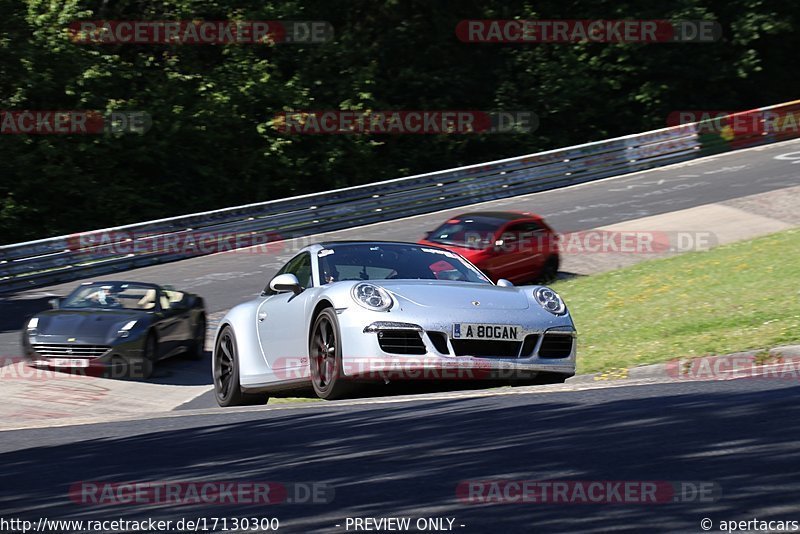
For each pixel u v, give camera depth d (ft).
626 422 69.82
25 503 58.23
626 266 253.65
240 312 114.83
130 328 164.86
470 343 91.45
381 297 92.73
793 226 287.69
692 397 79.61
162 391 156.15
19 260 265.54
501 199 373.61
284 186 471.62
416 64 532.73
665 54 524.52
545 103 517.55
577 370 126.21
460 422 74.38
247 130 465.47
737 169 387.55
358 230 333.62
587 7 540.52
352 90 485.15
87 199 413.18
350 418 81.10
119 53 480.23
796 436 61.57
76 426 95.91
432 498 52.01
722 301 159.74
